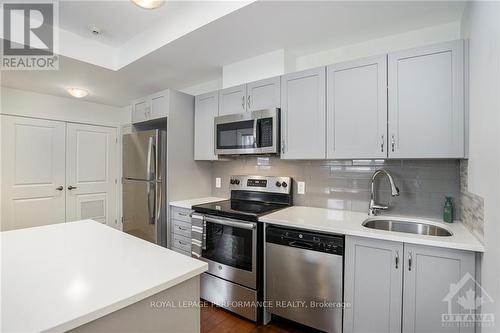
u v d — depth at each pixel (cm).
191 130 294
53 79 298
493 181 114
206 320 205
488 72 120
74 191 385
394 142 172
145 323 88
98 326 76
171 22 216
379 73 178
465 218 164
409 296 144
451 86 155
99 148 414
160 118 283
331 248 166
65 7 200
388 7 171
